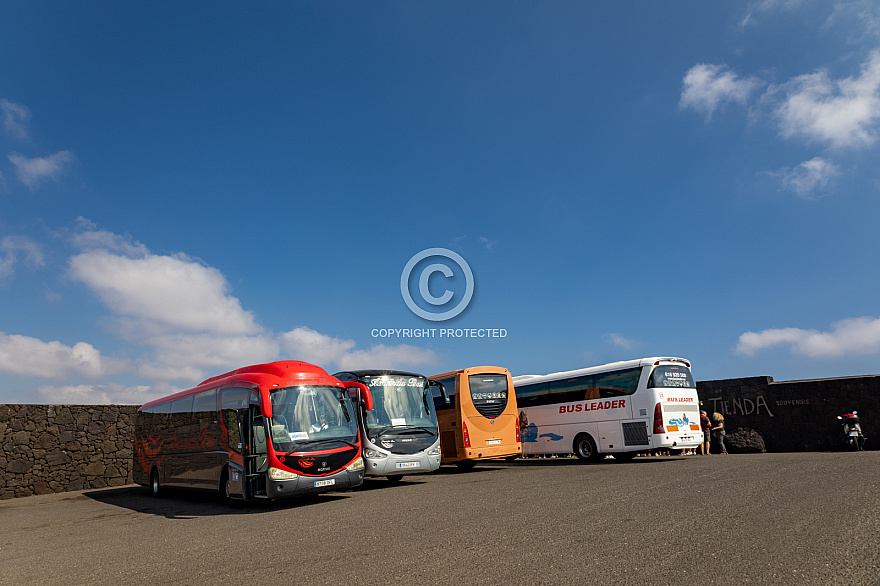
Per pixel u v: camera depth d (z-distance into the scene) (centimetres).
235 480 1314
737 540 610
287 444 1228
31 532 1170
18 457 2211
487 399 1942
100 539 980
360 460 1325
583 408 2067
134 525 1145
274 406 1258
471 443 1878
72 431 2362
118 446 2472
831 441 2256
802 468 1269
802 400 2339
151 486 1897
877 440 2164
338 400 1351
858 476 1062
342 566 612
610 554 584
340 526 887
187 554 758
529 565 562
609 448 1962
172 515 1273
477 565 574
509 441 1950
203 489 1492
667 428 1836
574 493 1060
